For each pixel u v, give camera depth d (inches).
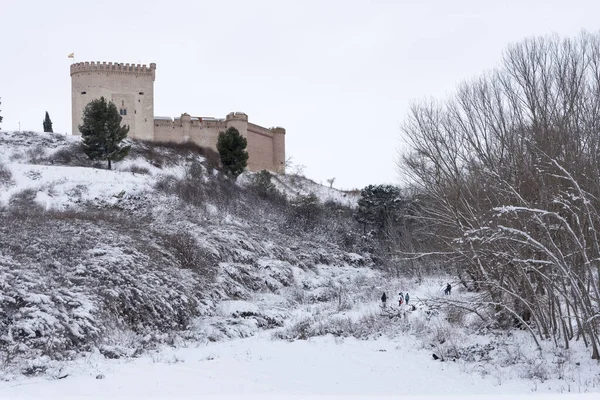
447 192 982.4
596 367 655.1
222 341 935.7
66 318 804.0
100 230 1203.2
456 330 874.1
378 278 1659.7
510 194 807.7
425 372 697.0
